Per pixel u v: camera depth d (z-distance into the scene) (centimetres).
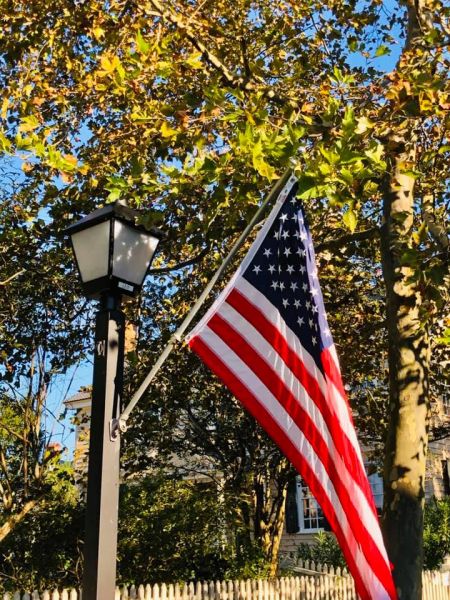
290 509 1869
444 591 1441
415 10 891
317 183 495
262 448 1409
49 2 864
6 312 1227
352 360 1203
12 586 1238
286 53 1071
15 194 1107
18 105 906
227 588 1067
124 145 930
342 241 900
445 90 710
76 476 1444
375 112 742
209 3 991
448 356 1277
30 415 1259
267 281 509
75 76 923
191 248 1077
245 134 531
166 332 1226
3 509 1256
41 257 1160
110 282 461
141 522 1324
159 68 697
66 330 1282
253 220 509
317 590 1202
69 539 1283
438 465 1950
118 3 879
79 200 971
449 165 923
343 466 471
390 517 692
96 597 390
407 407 719
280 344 491
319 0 1012
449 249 610
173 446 1393
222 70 812
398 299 753
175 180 626
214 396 1369
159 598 983
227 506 1362
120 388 446
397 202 788
